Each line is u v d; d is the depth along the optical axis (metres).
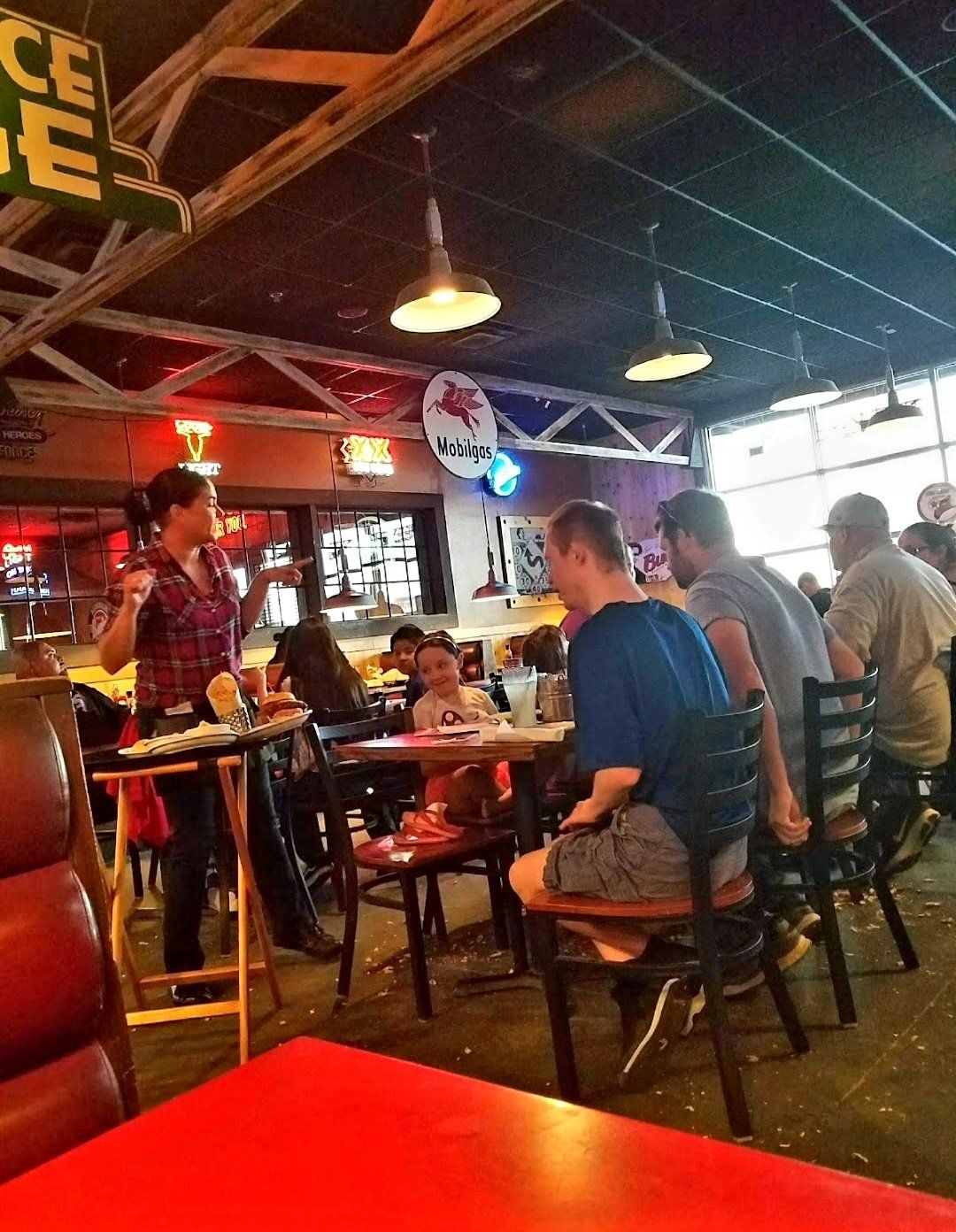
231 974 2.71
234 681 2.84
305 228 5.68
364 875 4.42
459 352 8.56
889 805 3.24
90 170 3.13
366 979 3.00
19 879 1.40
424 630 9.66
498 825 2.89
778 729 2.42
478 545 10.49
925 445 10.25
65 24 3.73
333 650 4.41
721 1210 0.59
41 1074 1.34
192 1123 0.77
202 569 3.16
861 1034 2.24
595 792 1.98
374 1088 0.81
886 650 3.24
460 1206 0.62
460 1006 2.68
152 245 4.65
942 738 3.21
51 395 6.77
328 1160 0.70
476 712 3.62
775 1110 1.93
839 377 10.63
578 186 5.60
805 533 11.12
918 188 6.21
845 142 5.50
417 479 9.88
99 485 7.23
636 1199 0.61
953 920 2.93
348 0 3.95
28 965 1.34
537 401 10.34
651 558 11.58
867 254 7.27
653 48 4.41
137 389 8.19
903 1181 1.65
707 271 7.20
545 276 6.93
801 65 4.70
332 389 9.16
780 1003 2.19
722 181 5.79
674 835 1.96
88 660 7.15
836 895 3.28
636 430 11.88
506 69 4.39
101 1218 0.66
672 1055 2.24
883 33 4.53
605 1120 0.71
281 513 8.91
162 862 3.49
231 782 2.59
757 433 11.49
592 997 2.65
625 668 1.96
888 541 3.43
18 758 1.44
